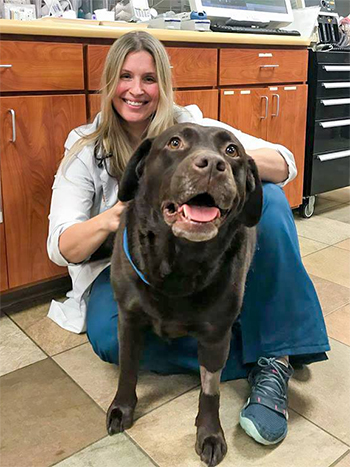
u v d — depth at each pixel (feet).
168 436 4.23
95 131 5.18
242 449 4.10
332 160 10.37
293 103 9.33
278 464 3.95
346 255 8.38
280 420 4.21
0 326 6.01
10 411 4.51
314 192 10.21
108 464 3.92
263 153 4.92
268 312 4.72
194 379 5.05
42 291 6.89
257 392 4.40
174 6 9.71
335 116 10.18
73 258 4.82
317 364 5.33
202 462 3.94
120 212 4.40
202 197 3.22
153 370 5.06
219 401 4.43
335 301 6.71
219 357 3.98
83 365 5.25
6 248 6.06
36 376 5.04
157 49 4.98
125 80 4.97
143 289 3.80
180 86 7.32
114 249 4.13
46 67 5.78
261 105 8.75
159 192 3.39
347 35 11.34
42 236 6.30
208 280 3.65
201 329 3.88
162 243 3.54
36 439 4.17
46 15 7.17
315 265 7.93
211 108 7.90
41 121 5.88
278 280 4.65
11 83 5.56
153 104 5.15
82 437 4.21
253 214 3.81
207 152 3.04
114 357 4.93
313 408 4.63
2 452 4.02
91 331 4.94
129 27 6.57
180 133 3.37
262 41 8.30
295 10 10.31
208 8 8.66
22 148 5.83
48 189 6.17
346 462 3.99
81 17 7.88
